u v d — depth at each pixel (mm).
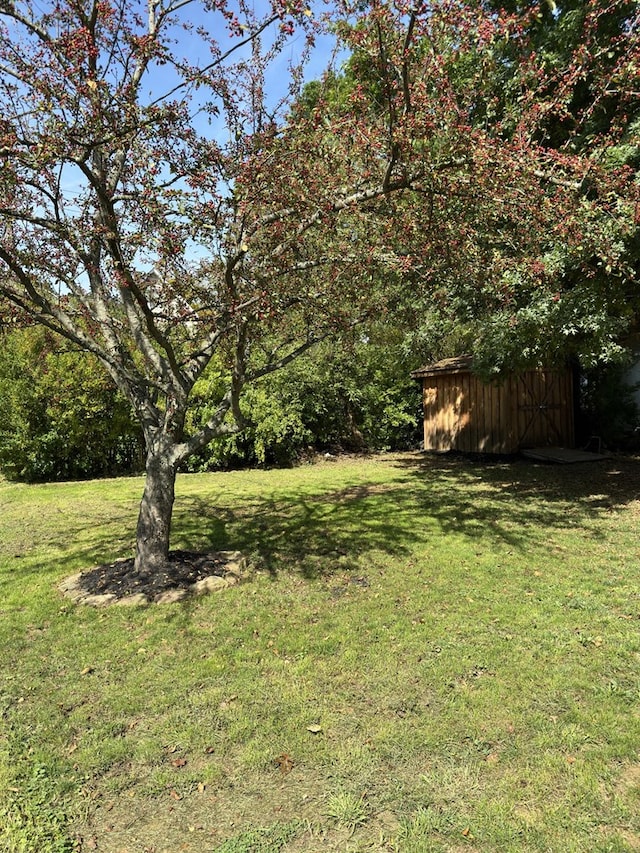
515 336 7863
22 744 2760
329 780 2480
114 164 4676
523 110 4457
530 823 2201
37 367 11180
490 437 13047
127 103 3471
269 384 13789
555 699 3039
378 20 3377
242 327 4633
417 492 9266
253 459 13664
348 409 15508
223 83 3932
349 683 3266
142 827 2250
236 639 3867
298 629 3998
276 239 4281
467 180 3982
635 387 12977
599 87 4750
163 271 4375
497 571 5156
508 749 2646
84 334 4805
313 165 4082
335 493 9438
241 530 6891
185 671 3439
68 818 2299
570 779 2441
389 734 2771
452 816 2248
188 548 6074
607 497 8344
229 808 2344
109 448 12344
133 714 3012
